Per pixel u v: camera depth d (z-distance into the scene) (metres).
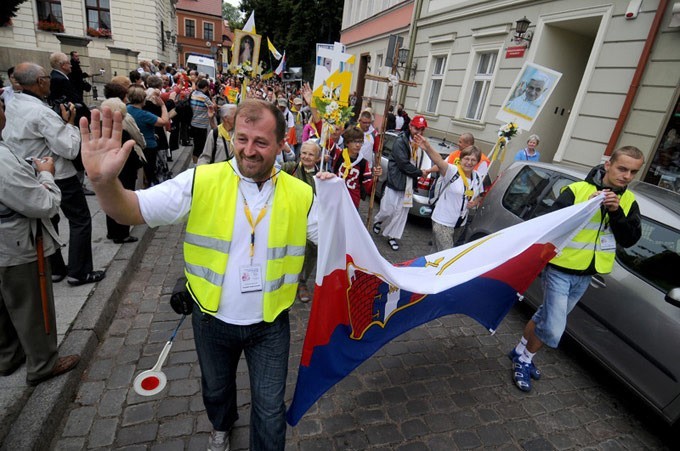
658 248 2.79
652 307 2.66
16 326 2.15
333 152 4.48
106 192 1.30
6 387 2.25
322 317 1.90
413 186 5.20
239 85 13.95
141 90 5.41
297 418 1.98
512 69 8.74
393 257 5.22
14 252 2.02
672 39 5.73
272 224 1.61
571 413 2.79
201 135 8.41
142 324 3.22
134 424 2.28
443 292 2.69
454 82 11.05
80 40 12.79
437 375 3.01
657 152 6.00
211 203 1.56
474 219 4.66
